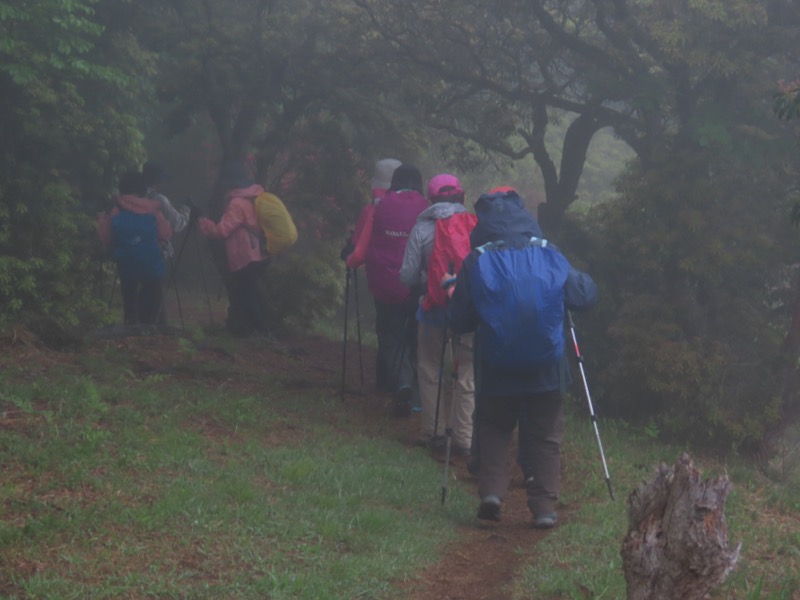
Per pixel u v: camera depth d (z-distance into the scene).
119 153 13.39
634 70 10.82
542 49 12.15
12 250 10.11
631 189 10.48
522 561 5.42
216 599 4.32
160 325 10.80
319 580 4.63
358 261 8.99
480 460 6.25
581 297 6.00
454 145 14.70
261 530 5.25
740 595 4.79
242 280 12.00
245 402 8.12
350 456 7.29
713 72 10.16
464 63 12.77
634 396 10.30
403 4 12.71
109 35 13.21
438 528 6.03
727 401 9.96
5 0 9.60
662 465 3.53
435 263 7.62
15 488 5.36
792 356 10.19
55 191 10.64
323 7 13.77
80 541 4.77
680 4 11.02
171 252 11.76
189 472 6.11
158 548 4.83
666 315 10.20
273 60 13.23
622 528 5.83
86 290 11.04
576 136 12.83
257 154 13.63
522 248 5.98
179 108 13.23
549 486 6.17
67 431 6.36
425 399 8.04
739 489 7.60
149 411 7.39
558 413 6.21
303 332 13.66
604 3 11.21
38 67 10.33
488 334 5.85
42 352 8.60
